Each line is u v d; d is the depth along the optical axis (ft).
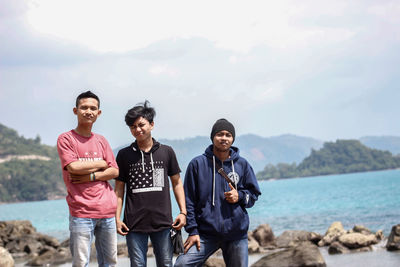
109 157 15.17
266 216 96.84
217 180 15.06
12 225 54.24
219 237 14.88
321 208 112.47
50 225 116.16
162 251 15.06
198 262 14.85
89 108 14.92
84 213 14.35
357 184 293.02
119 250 36.42
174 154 15.81
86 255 14.43
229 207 14.94
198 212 15.12
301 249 26.66
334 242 32.94
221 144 14.99
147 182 15.12
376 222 66.44
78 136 15.03
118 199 15.38
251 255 33.42
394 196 139.33
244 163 15.49
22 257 42.24
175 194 15.81
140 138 15.16
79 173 14.37
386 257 27.96
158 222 14.97
